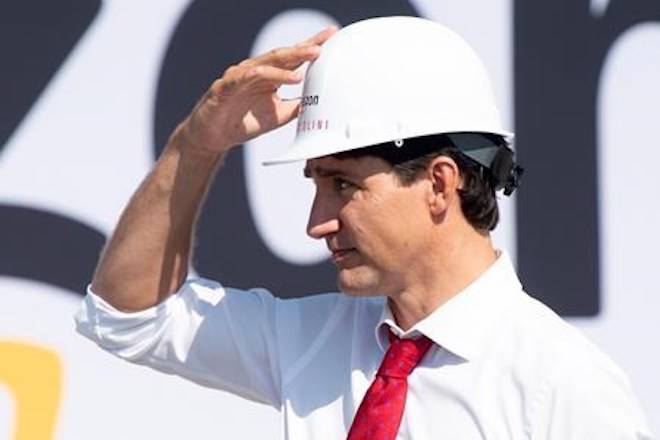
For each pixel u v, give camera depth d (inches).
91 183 539.8
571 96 574.9
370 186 343.9
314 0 560.4
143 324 378.6
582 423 330.3
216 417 547.5
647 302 575.2
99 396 537.3
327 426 365.4
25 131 536.1
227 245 550.3
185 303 384.8
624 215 575.8
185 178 371.2
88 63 541.6
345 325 375.9
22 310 533.3
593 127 575.5
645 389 574.6
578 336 346.9
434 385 348.8
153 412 541.6
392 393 350.3
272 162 350.6
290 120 369.1
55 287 535.8
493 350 346.9
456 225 352.2
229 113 363.6
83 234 538.6
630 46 580.7
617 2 580.7
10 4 538.0
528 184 569.6
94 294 380.2
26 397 532.1
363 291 351.9
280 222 554.9
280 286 553.9
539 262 569.0
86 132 540.4
